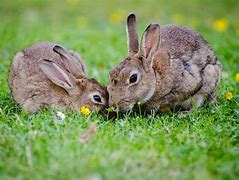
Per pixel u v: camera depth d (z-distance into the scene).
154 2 27.28
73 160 9.16
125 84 11.97
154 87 12.33
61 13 25.73
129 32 12.62
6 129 10.69
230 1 27.02
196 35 13.48
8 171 8.99
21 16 25.19
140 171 9.02
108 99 12.59
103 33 20.42
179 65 12.65
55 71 13.02
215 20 23.72
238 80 14.01
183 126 11.35
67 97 13.02
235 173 9.00
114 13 24.88
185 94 12.77
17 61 13.62
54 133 10.32
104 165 9.05
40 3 27.33
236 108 12.56
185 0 27.50
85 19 24.08
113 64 16.55
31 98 13.20
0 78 14.88
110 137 10.23
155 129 11.12
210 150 9.86
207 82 13.11
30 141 9.88
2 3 27.20
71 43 18.69
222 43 18.34
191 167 9.20
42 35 20.06
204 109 12.70
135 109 12.45
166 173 9.03
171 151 9.73
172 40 12.97
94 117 11.96
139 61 12.22
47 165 9.05
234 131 10.93
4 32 19.61
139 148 9.74
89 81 13.08
